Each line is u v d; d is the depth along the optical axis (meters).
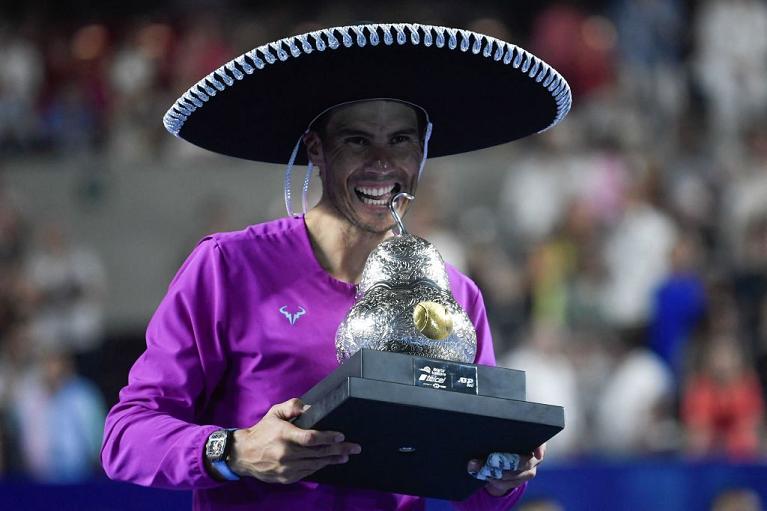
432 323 10.01
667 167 41.09
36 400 29.25
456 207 40.91
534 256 34.97
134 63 46.81
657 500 21.83
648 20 47.00
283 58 10.59
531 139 42.41
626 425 29.88
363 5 51.72
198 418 11.28
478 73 11.24
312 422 9.42
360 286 10.74
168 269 42.34
